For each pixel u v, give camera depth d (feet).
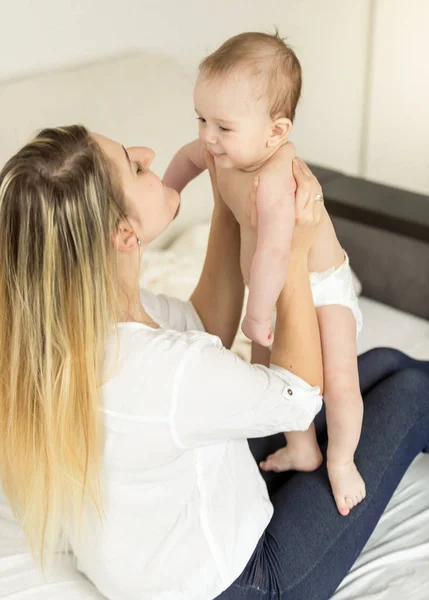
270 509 3.95
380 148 10.37
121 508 3.58
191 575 3.64
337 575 4.10
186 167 4.62
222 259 4.61
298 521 4.08
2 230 3.21
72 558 4.20
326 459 4.47
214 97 3.76
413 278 6.89
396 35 9.52
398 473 4.46
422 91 9.89
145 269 6.51
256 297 3.78
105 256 3.23
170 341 3.34
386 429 4.48
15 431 3.50
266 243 3.71
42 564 3.82
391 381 4.76
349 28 9.24
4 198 3.18
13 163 3.18
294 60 3.88
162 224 3.64
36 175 3.11
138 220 3.48
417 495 4.97
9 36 6.31
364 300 7.25
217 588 3.67
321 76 9.21
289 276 3.86
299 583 3.94
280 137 3.88
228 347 4.87
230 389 3.42
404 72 9.79
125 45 7.11
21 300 3.22
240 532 3.75
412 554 4.50
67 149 3.18
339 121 9.81
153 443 3.37
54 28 6.55
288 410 3.74
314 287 4.20
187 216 7.21
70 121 6.27
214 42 7.87
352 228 7.05
